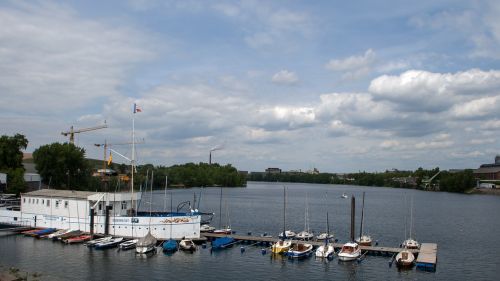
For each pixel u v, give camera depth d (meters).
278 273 82.50
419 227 157.00
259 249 102.25
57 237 104.69
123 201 108.00
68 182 195.38
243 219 174.88
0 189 158.75
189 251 97.56
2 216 117.50
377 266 88.44
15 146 183.62
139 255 92.62
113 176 193.25
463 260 98.81
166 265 86.00
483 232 145.12
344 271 84.50
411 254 90.31
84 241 102.69
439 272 86.25
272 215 191.50
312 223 164.12
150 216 103.00
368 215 198.12
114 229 102.75
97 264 85.44
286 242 101.00
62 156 190.00
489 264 94.88
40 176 189.00
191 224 104.12
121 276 78.25
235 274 81.31
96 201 104.75
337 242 115.94
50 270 80.94
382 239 128.25
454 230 149.62
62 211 109.50
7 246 99.00
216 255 95.12
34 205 114.31
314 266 87.69
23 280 71.81
